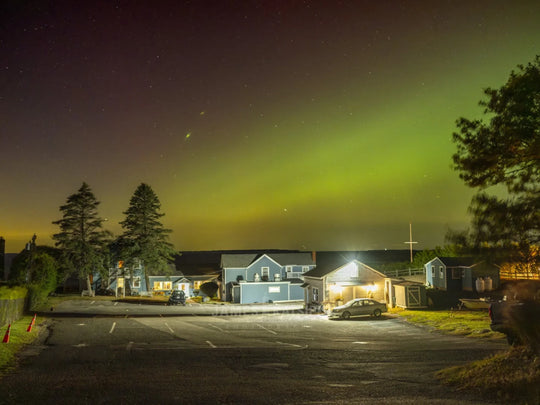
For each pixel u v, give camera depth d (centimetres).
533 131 1217
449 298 4559
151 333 2481
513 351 1217
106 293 7269
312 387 1133
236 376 1294
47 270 4478
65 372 1359
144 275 7588
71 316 3719
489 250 1176
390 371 1354
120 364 1509
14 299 2902
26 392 1082
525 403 861
